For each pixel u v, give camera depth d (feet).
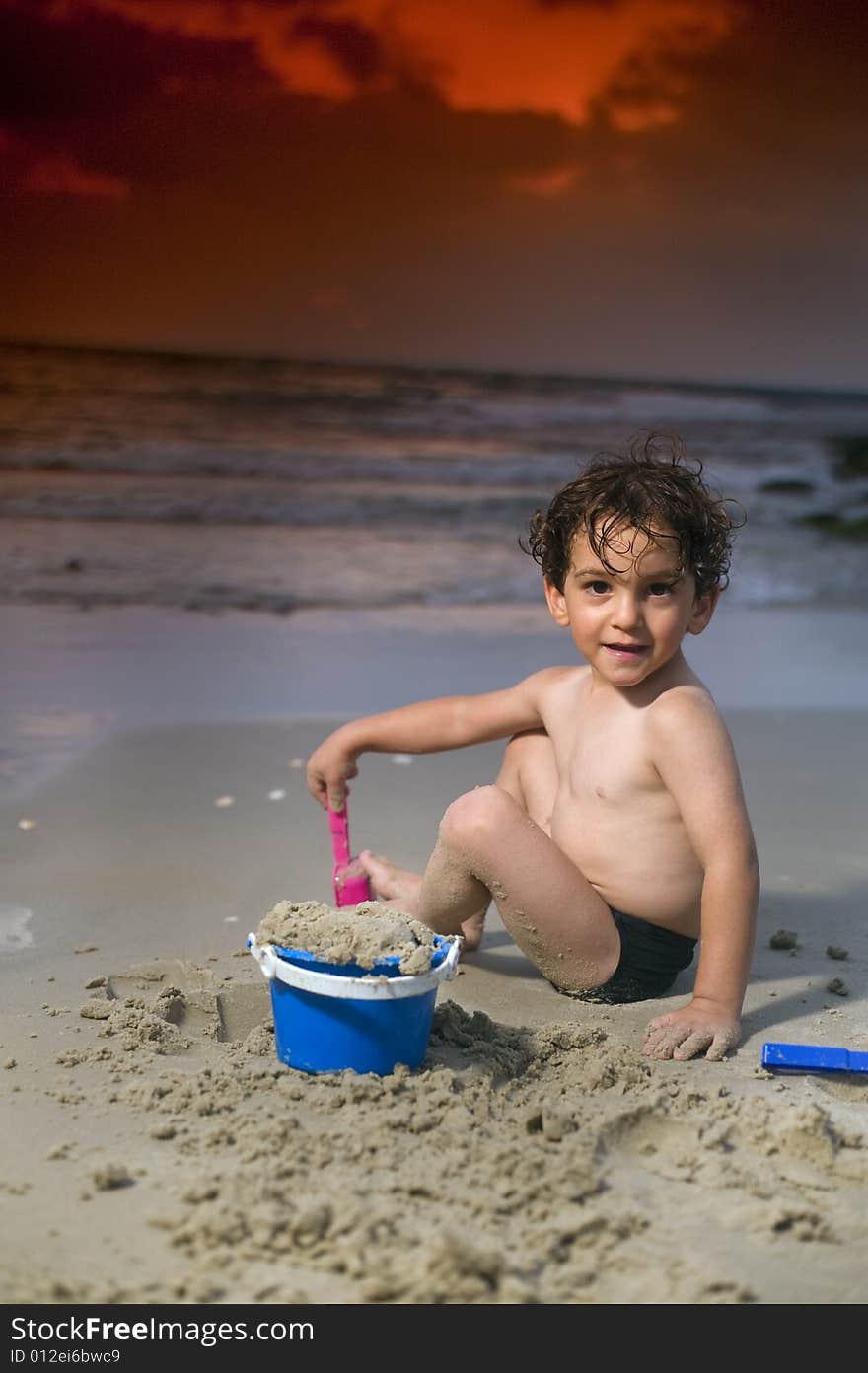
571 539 9.38
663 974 9.64
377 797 15.12
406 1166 6.68
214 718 18.69
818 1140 7.04
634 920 9.47
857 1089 8.10
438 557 31.63
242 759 16.65
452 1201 6.37
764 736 18.60
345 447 45.50
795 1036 8.86
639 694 9.56
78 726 17.99
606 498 9.14
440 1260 5.74
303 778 15.87
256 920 10.94
